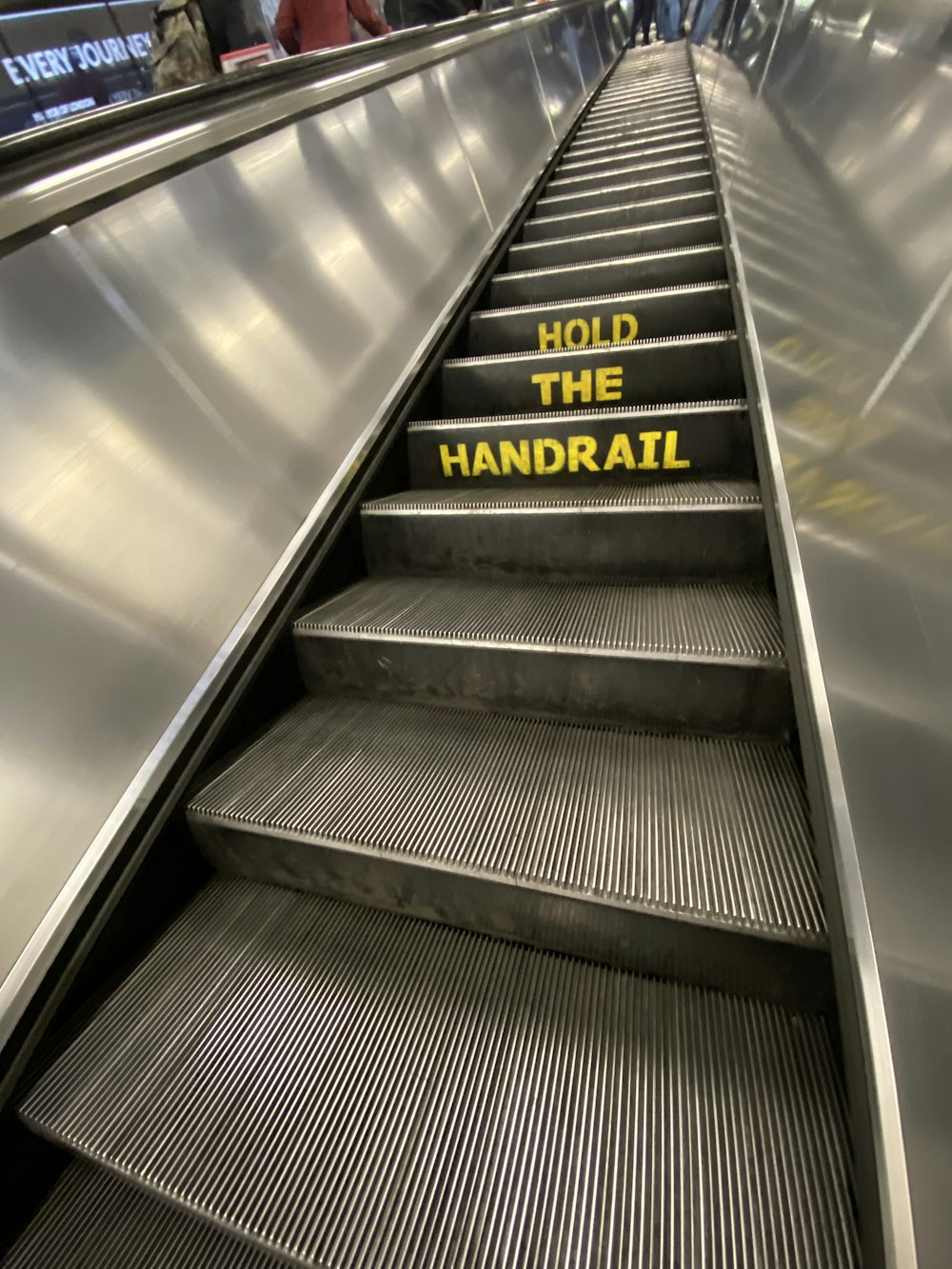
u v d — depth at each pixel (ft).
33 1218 3.36
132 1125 3.12
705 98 13.60
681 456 5.98
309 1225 2.74
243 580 4.86
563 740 4.49
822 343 4.00
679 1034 3.17
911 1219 2.08
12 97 20.52
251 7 16.35
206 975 3.76
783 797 3.76
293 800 4.15
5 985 3.29
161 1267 3.16
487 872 3.51
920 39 3.84
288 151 6.63
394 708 5.04
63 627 3.81
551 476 6.47
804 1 7.25
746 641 4.18
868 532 2.93
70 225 4.37
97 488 4.15
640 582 5.35
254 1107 3.14
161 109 5.36
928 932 2.16
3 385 3.84
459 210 9.29
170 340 4.85
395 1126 2.99
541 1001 3.42
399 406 6.66
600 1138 2.84
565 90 16.16
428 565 6.00
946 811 2.09
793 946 3.03
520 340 8.14
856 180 4.02
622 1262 2.50
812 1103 2.84
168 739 4.17
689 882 3.28
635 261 8.48
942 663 2.22
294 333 5.90
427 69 10.18
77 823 3.67
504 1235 2.62
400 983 3.60
